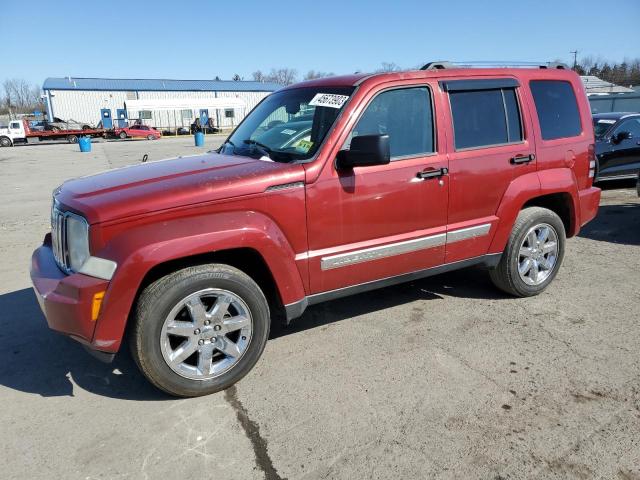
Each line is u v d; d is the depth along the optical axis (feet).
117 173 11.78
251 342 10.68
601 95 110.11
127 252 9.12
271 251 10.33
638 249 19.98
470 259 13.66
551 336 12.64
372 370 11.21
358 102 11.28
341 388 10.53
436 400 10.02
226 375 10.47
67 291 9.30
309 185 10.69
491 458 8.38
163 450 8.78
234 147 13.25
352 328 13.35
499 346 12.18
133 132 145.89
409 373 11.04
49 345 12.80
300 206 10.66
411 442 8.81
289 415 9.67
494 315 13.97
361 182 11.27
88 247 9.36
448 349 12.09
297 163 10.75
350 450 8.65
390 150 11.75
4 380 11.19
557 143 14.57
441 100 12.43
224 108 176.35
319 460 8.43
